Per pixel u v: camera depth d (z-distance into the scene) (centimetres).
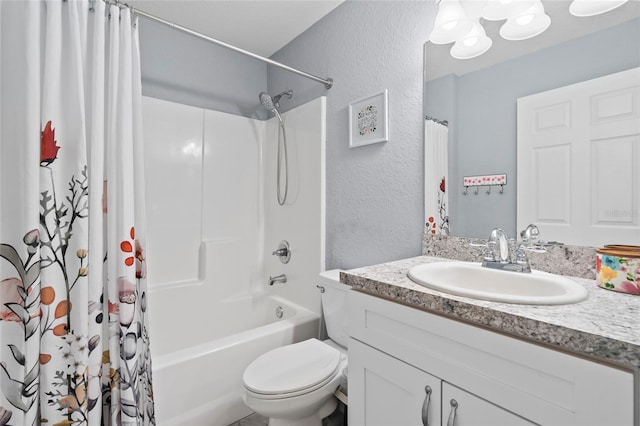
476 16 113
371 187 165
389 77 156
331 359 136
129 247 119
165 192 209
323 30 196
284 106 233
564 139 100
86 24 114
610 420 53
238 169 241
